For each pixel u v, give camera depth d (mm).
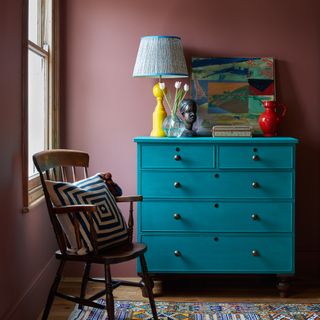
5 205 2680
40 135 3809
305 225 4148
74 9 4070
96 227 2922
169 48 3746
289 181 3648
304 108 4102
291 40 4078
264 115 3895
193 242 3680
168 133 3832
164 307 3523
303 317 3330
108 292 2826
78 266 4141
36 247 3350
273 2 4062
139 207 3670
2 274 2635
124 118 4109
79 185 3057
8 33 2723
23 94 2973
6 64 2691
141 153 3646
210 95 4066
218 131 3758
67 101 4102
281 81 4098
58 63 4020
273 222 3666
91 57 4090
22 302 2971
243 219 3668
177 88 3861
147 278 3148
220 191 3658
